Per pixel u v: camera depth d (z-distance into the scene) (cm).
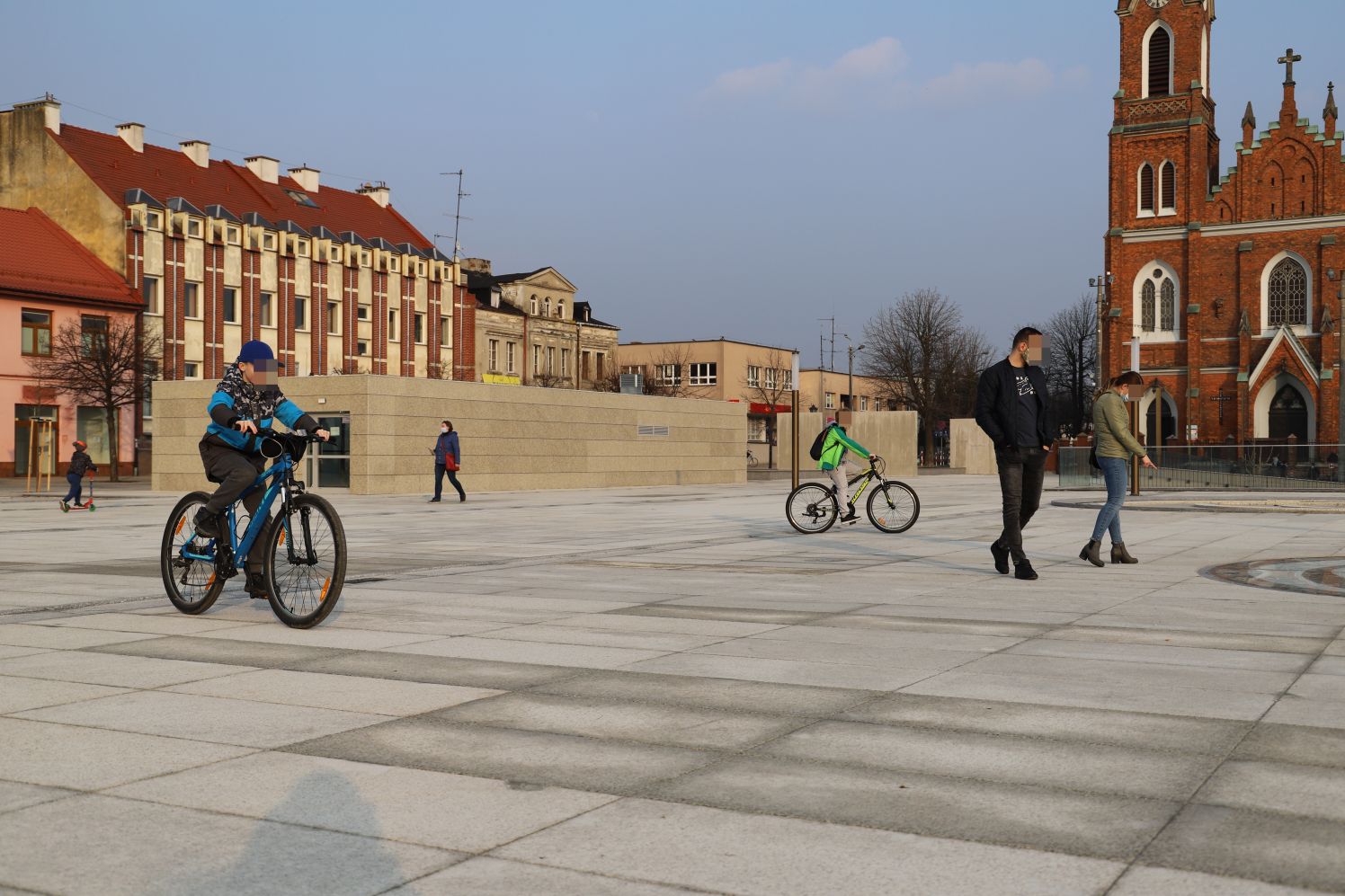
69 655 645
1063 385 9981
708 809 372
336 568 729
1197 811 369
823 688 555
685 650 661
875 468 1664
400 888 306
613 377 8881
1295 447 3153
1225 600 877
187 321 5762
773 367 10675
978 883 308
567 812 370
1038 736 464
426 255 7262
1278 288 6391
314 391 3412
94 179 5512
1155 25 6688
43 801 380
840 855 330
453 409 3581
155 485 3759
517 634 720
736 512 2331
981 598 898
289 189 6962
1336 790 390
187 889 306
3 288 4841
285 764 424
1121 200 6725
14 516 2356
